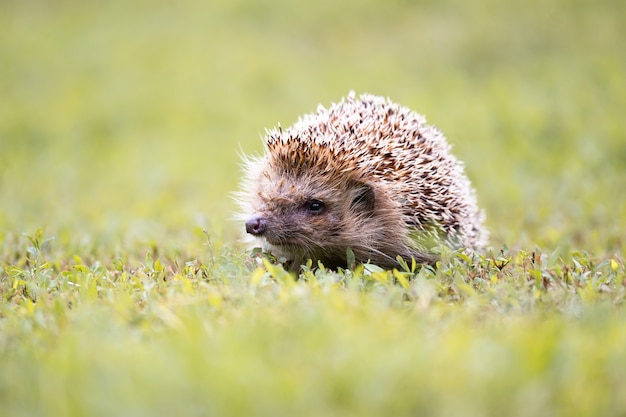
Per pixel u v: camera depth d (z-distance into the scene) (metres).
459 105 20.56
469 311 6.16
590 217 12.06
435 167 9.09
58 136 21.86
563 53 24.66
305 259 8.83
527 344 5.04
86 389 4.85
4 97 25.14
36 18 33.66
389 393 4.55
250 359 4.97
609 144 16.16
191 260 8.91
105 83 26.02
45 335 6.13
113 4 34.66
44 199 16.14
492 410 4.48
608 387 4.72
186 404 4.59
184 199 15.95
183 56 27.95
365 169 8.70
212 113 22.97
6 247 10.03
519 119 18.34
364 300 6.25
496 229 11.79
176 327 5.92
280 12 31.47
